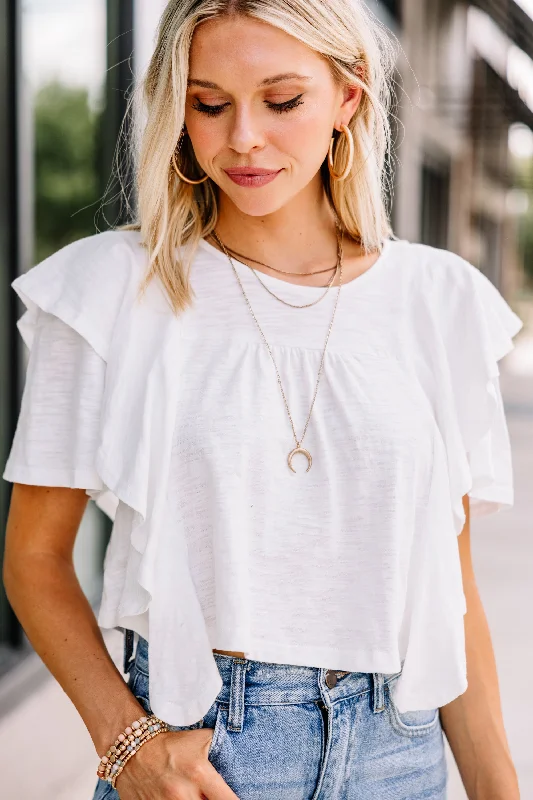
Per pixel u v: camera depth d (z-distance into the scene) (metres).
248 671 1.41
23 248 3.11
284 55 1.38
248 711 1.41
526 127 14.23
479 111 12.88
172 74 1.39
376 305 1.56
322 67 1.43
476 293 1.60
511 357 18.08
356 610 1.44
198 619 1.40
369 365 1.50
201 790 1.34
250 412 1.44
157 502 1.39
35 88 3.29
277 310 1.51
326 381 1.48
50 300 1.48
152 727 1.37
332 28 1.40
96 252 1.51
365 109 1.58
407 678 1.47
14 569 1.48
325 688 1.44
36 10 3.23
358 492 1.45
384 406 1.47
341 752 1.44
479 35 14.05
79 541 3.81
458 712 1.60
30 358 1.51
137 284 1.48
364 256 1.62
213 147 1.42
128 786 1.36
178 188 1.54
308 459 1.45
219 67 1.37
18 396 3.12
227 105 1.40
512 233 23.70
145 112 1.51
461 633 1.50
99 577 3.98
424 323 1.57
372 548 1.45
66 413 1.46
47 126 3.42
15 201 3.04
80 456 1.43
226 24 1.36
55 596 1.46
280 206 1.47
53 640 1.44
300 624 1.44
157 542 1.40
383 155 1.64
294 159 1.43
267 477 1.43
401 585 1.47
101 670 1.43
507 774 1.57
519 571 5.36
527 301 30.88
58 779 2.68
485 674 1.61
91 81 3.73
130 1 3.87
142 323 1.48
